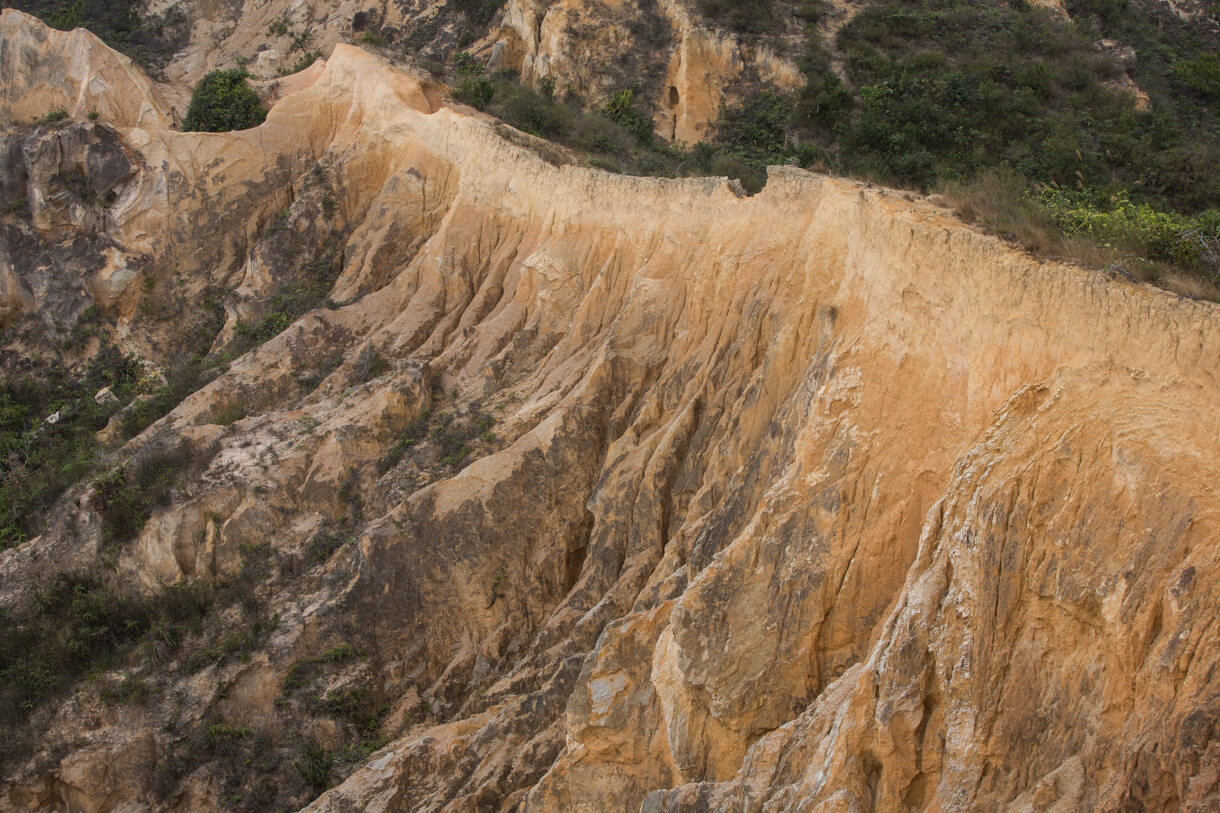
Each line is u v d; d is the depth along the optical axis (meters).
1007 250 15.49
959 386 15.73
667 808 15.34
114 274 37.31
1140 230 15.69
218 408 30.78
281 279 35.91
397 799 19.91
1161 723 11.29
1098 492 12.88
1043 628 12.85
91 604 25.94
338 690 23.14
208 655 24.12
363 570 24.03
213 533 26.69
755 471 18.62
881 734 13.45
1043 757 12.35
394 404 27.72
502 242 32.06
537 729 19.80
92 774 23.23
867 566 15.84
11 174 38.66
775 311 21.84
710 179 25.38
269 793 22.38
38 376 37.03
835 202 20.03
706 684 16.27
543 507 24.22
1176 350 12.91
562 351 27.30
